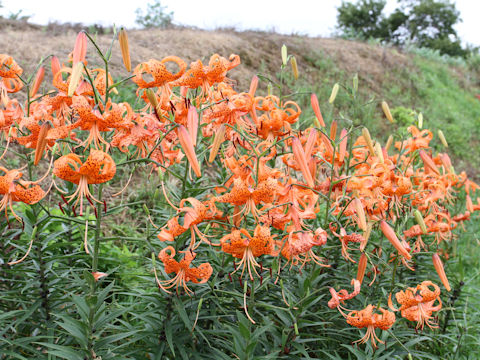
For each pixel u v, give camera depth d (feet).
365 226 6.34
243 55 25.80
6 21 24.30
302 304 6.48
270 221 6.00
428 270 9.79
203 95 6.84
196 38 24.85
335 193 8.23
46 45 18.76
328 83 27.71
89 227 5.42
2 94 6.61
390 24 90.43
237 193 5.77
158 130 6.26
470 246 14.85
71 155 4.80
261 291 7.05
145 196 12.71
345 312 7.68
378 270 8.51
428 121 28.94
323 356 7.53
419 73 37.14
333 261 8.61
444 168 10.17
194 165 5.35
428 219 8.70
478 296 11.34
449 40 89.71
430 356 7.32
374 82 31.71
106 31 24.61
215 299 6.64
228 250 5.64
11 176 5.03
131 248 10.94
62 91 5.72
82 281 6.01
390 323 6.17
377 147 7.77
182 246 6.77
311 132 6.84
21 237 8.27
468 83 42.75
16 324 6.07
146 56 20.43
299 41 31.81
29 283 6.29
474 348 9.64
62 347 5.38
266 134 7.55
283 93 24.27
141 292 7.16
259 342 6.84
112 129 6.06
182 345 6.18
